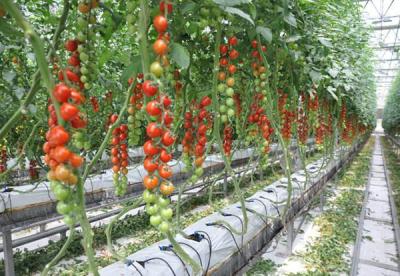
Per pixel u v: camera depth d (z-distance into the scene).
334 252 4.33
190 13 1.34
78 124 0.74
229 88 1.43
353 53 3.42
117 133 1.44
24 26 0.66
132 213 5.91
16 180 5.50
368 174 9.91
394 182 8.74
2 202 3.33
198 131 1.42
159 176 0.83
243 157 7.48
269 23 1.68
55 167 0.69
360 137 14.24
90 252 0.78
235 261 2.51
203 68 1.95
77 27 1.16
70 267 3.94
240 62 1.93
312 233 5.02
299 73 2.34
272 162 3.48
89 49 1.11
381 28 11.65
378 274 3.85
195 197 6.61
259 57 1.71
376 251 4.48
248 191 7.08
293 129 2.78
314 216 5.75
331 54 2.98
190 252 2.12
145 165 0.83
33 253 4.24
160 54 0.88
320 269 3.86
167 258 2.05
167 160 0.83
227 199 6.55
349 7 3.24
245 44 1.77
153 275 1.85
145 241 4.64
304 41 2.20
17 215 3.44
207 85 1.91
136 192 4.88
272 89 1.99
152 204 0.85
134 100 1.37
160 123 0.82
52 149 0.69
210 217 2.82
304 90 3.02
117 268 1.92
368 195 7.40
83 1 1.09
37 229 5.49
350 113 6.73
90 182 4.27
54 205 3.79
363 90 5.82
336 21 2.88
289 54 1.96
